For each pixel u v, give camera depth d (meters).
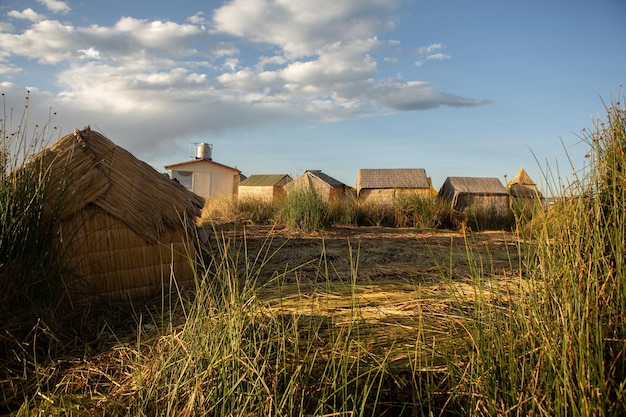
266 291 4.01
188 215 4.46
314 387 2.32
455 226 13.36
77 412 2.21
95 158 4.07
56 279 3.34
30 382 2.54
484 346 2.23
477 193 16.28
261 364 2.41
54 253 3.38
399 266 5.37
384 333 2.84
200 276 4.39
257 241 7.59
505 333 2.29
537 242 2.35
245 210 14.02
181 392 2.25
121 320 3.48
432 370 2.38
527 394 1.99
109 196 3.91
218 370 2.25
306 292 3.92
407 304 3.41
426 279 4.49
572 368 1.86
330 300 3.59
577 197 2.35
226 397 2.14
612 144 2.44
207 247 5.15
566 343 1.85
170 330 2.65
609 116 2.53
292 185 12.56
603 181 2.39
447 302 3.38
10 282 2.98
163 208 4.27
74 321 3.31
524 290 2.44
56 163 3.87
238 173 35.41
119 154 4.32
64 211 3.60
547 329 2.04
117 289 3.89
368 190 17.81
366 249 7.01
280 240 7.91
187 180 34.16
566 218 2.31
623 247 2.08
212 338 2.40
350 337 2.76
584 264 2.08
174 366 2.34
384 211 13.53
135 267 3.99
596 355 1.77
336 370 2.26
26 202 3.24
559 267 2.18
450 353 2.51
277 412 2.02
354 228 11.50
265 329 2.65
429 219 13.17
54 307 3.24
